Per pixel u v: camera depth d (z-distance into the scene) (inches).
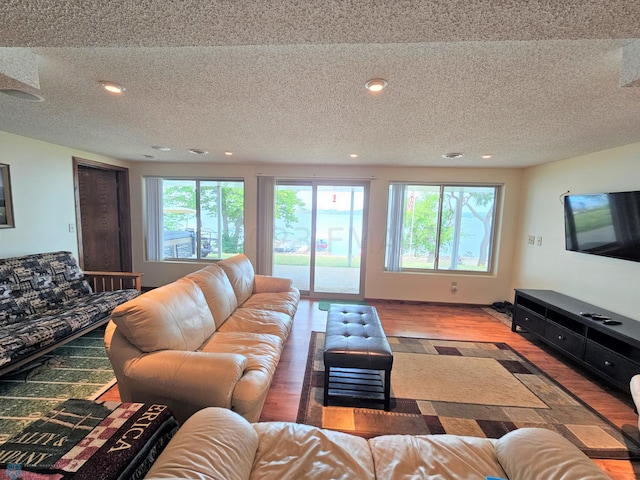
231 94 67.4
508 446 43.9
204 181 178.5
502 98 66.1
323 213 175.9
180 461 35.9
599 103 67.3
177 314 69.7
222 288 98.2
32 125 95.6
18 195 112.2
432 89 62.4
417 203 170.6
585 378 95.0
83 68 55.8
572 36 38.8
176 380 55.9
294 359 102.5
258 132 99.1
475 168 161.3
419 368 98.8
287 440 45.2
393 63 52.2
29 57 52.0
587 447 65.9
